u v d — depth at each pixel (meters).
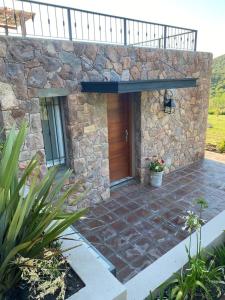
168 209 3.65
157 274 2.31
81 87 3.25
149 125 4.38
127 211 3.63
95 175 3.77
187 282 1.94
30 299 1.24
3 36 2.50
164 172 4.91
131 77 3.76
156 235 3.04
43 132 3.34
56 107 3.37
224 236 2.91
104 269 1.44
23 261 1.12
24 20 2.90
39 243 1.25
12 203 1.22
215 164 5.54
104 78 3.44
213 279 2.06
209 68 5.28
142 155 4.41
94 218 3.47
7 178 1.18
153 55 4.00
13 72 2.63
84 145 3.52
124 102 4.29
